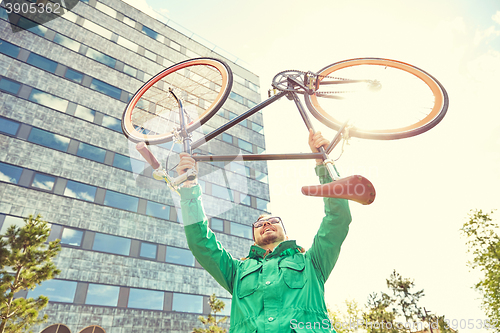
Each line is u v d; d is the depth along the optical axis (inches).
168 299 561.0
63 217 529.3
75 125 629.3
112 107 703.1
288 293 56.5
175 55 906.7
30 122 576.7
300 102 79.2
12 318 342.6
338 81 86.4
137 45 841.5
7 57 611.2
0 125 544.1
